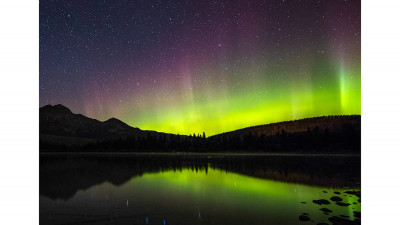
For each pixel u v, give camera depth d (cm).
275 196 1471
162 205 1227
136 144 13112
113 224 917
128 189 1688
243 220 973
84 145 13238
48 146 12812
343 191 1638
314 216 1032
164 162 4619
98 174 2556
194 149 12544
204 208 1168
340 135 10956
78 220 968
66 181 2023
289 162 4619
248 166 3712
